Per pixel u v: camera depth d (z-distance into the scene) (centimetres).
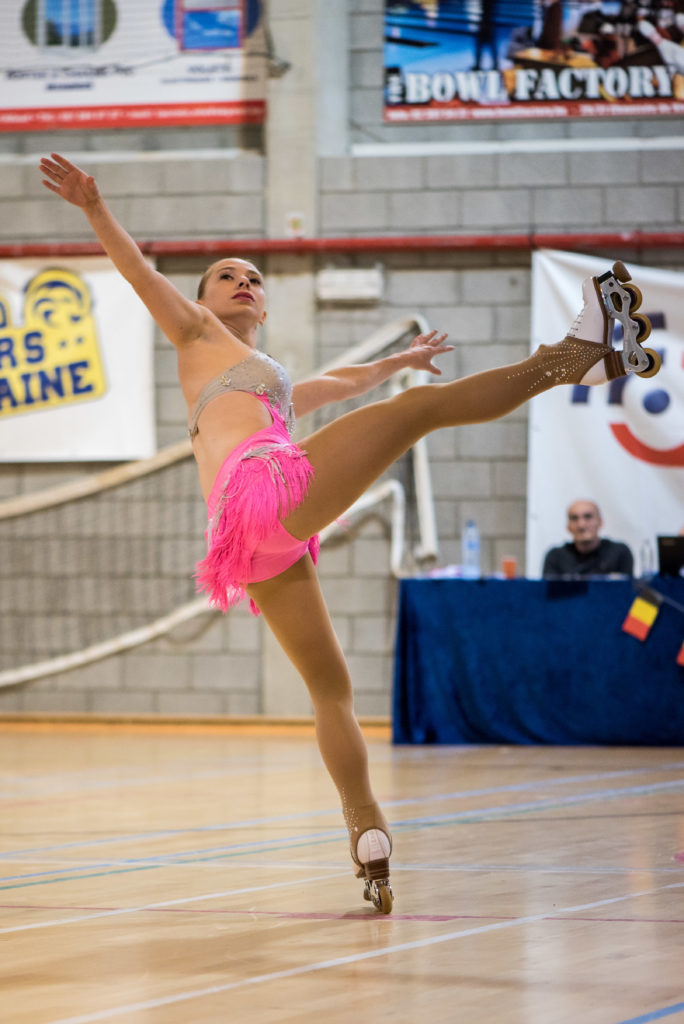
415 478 1634
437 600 1373
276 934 455
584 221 1638
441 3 1689
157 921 485
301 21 1669
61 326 1698
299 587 512
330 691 517
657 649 1312
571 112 1658
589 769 1113
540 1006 348
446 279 1650
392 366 633
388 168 1666
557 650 1339
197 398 531
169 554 1666
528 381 506
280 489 482
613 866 604
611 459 1574
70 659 1675
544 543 1586
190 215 1695
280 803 895
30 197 1727
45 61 1748
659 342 1572
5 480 1711
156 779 1064
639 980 377
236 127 1716
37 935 460
